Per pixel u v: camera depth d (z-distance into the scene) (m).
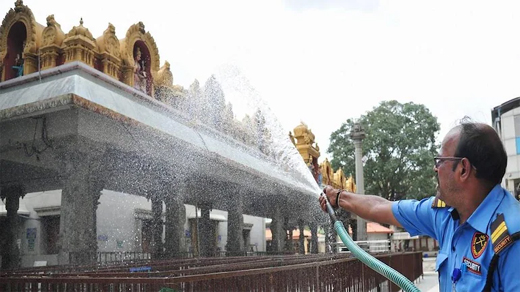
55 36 11.20
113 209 19.88
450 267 1.93
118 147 11.44
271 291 4.45
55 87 10.02
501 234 1.69
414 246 45.84
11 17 11.96
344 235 2.35
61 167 10.70
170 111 13.29
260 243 34.56
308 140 24.95
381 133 44.12
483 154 1.83
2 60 11.91
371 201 2.51
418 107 46.31
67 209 10.39
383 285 10.52
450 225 2.04
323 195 2.70
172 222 14.67
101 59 11.70
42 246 20.95
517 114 15.32
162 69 14.34
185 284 3.43
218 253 20.91
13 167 13.82
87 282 3.71
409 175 44.19
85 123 10.45
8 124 10.86
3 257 15.23
